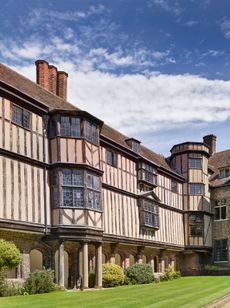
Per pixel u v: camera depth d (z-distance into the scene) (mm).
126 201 23609
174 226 29672
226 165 33969
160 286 18766
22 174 16750
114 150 22953
